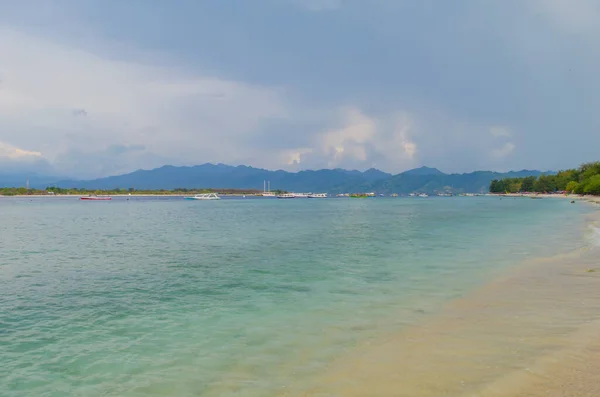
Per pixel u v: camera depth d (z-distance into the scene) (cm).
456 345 1005
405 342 1041
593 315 1209
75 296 1648
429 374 849
